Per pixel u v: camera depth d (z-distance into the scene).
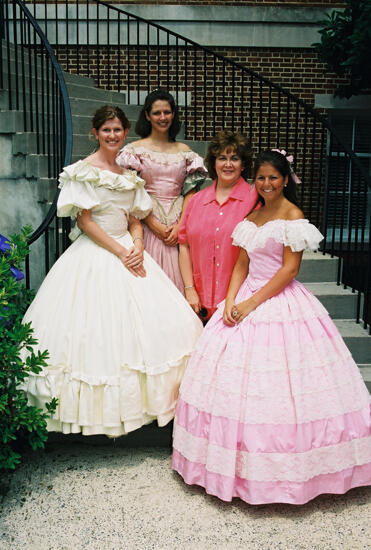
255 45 7.04
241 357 2.54
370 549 2.34
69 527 2.48
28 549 2.35
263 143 7.20
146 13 6.98
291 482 2.41
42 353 2.60
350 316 4.02
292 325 2.58
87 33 6.34
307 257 4.35
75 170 2.79
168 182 3.26
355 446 2.54
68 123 3.74
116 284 2.77
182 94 7.12
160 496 2.69
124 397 2.64
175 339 2.83
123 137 2.95
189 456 2.61
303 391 2.47
